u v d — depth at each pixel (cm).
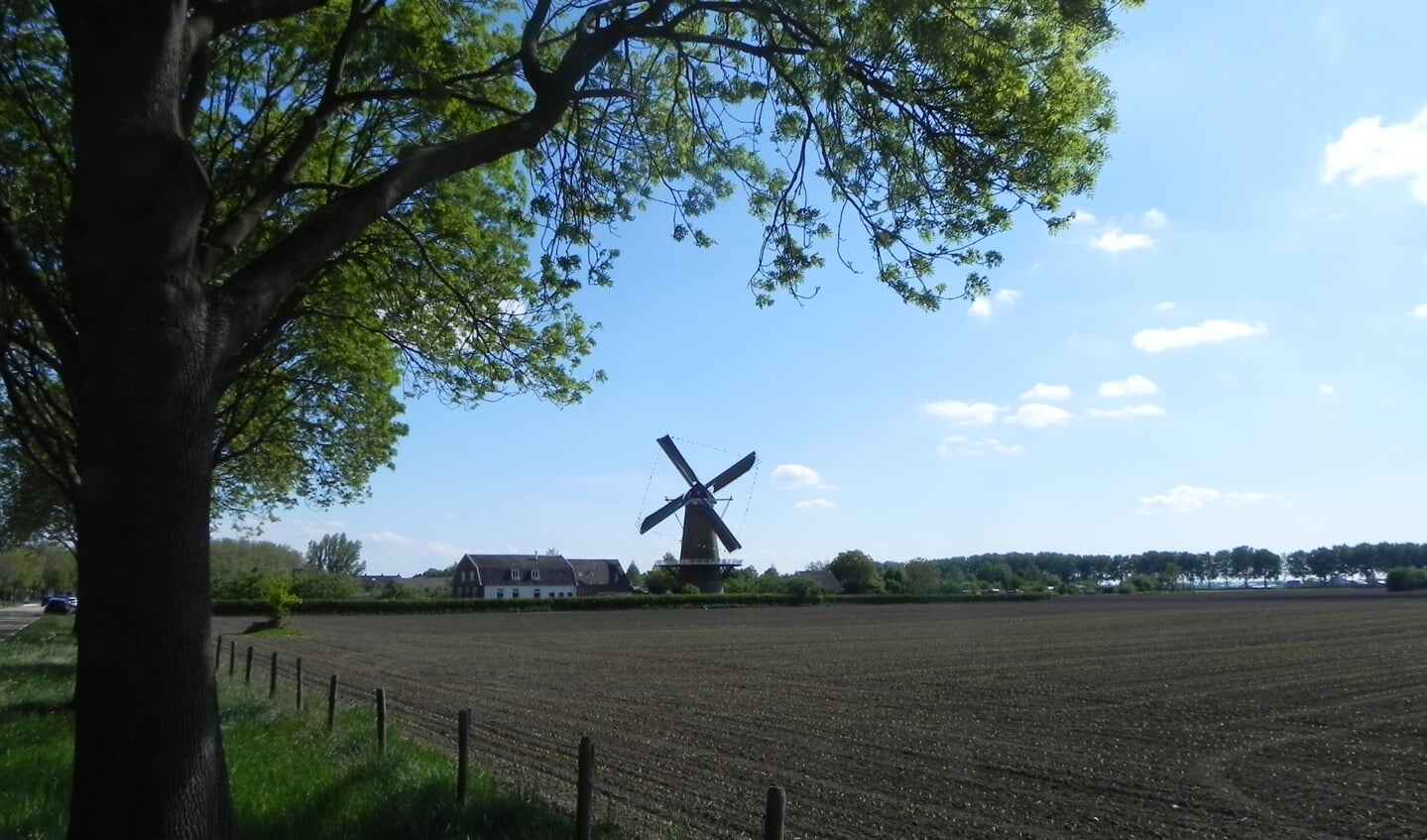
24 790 1007
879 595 11462
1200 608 9581
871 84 866
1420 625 6138
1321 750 1767
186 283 585
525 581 13775
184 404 576
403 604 8631
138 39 585
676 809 1234
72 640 4119
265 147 1229
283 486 2434
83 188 581
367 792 1019
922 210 906
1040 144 843
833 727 2036
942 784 1428
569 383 1224
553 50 1006
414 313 1281
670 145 1044
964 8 835
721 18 997
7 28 1073
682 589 9669
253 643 4947
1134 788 1414
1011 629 6328
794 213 977
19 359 1541
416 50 1034
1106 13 814
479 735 1869
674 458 9525
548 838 901
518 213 1228
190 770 560
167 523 563
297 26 1287
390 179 705
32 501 3086
